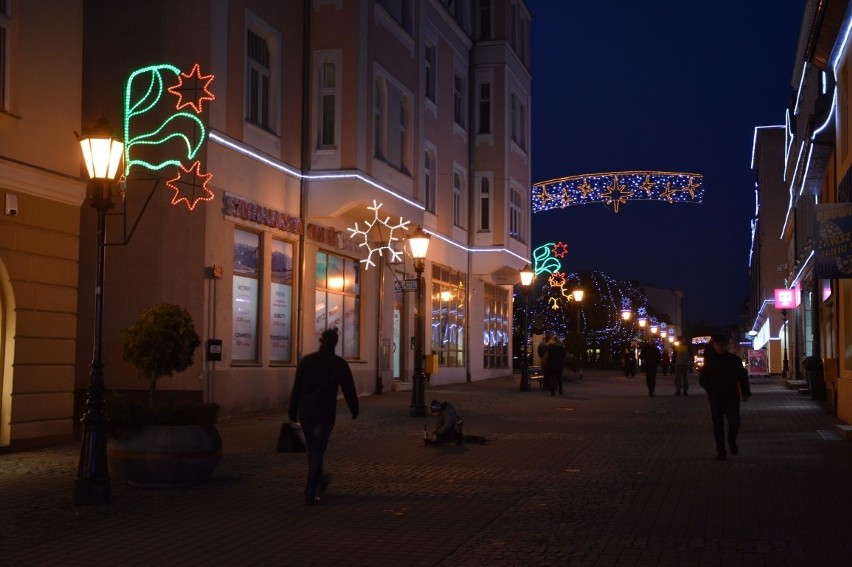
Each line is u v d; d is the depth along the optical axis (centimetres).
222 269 1998
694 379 4741
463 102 3612
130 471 1134
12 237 1437
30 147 1480
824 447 1539
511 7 3784
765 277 6047
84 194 1580
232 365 2048
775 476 1230
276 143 2250
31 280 1474
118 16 2022
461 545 846
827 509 996
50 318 1513
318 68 2378
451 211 3466
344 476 1263
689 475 1250
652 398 2906
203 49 1984
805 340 3803
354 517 978
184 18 1997
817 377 2673
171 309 1285
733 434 1405
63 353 1541
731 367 1401
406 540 867
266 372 2181
